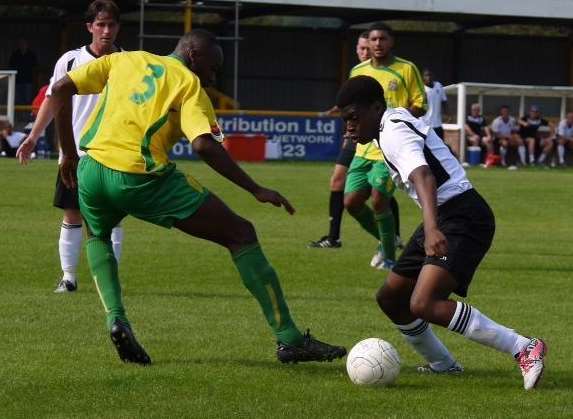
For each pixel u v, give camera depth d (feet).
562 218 134.41
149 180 47.09
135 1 262.88
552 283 79.56
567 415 41.63
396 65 91.50
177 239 102.99
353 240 106.83
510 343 45.50
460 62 314.96
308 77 308.40
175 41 293.23
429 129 45.78
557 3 272.10
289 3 257.34
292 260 89.66
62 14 287.89
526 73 318.45
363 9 269.64
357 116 45.16
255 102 305.73
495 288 76.64
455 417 41.06
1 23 288.71
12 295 68.59
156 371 47.80
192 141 46.19
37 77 263.29
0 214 122.52
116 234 71.05
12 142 220.02
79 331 57.06
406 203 148.77
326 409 41.91
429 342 48.49
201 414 40.86
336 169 98.99
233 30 296.51
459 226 45.14
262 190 46.80
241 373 47.75
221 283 76.18
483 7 268.82
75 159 57.77
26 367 48.34
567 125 249.14
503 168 236.63
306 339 48.88
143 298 68.80
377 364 45.55
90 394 43.62
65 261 70.49
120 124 47.47
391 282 47.55
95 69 49.21
